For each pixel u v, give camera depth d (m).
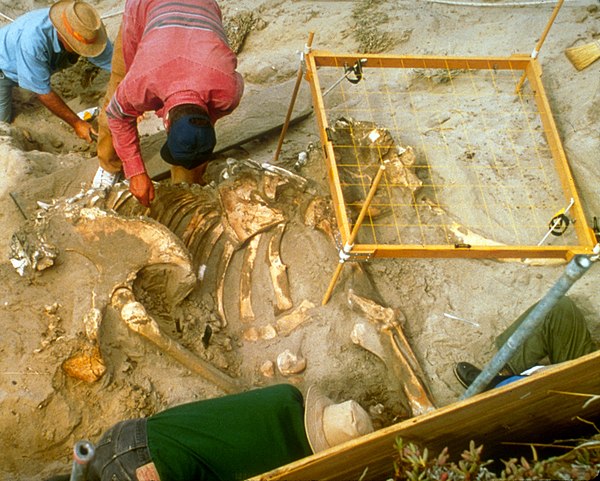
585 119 3.78
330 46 4.64
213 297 3.17
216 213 3.28
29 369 2.71
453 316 3.29
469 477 1.85
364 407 2.98
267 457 2.27
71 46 4.18
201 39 2.88
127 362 2.86
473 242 3.49
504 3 4.62
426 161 3.84
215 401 2.37
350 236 2.81
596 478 2.04
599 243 2.99
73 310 2.84
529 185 3.70
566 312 2.94
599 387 2.13
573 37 4.23
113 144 3.22
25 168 3.84
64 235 2.94
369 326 3.07
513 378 2.70
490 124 3.96
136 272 2.94
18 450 2.68
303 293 3.21
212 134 2.78
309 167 3.62
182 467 2.21
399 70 4.36
